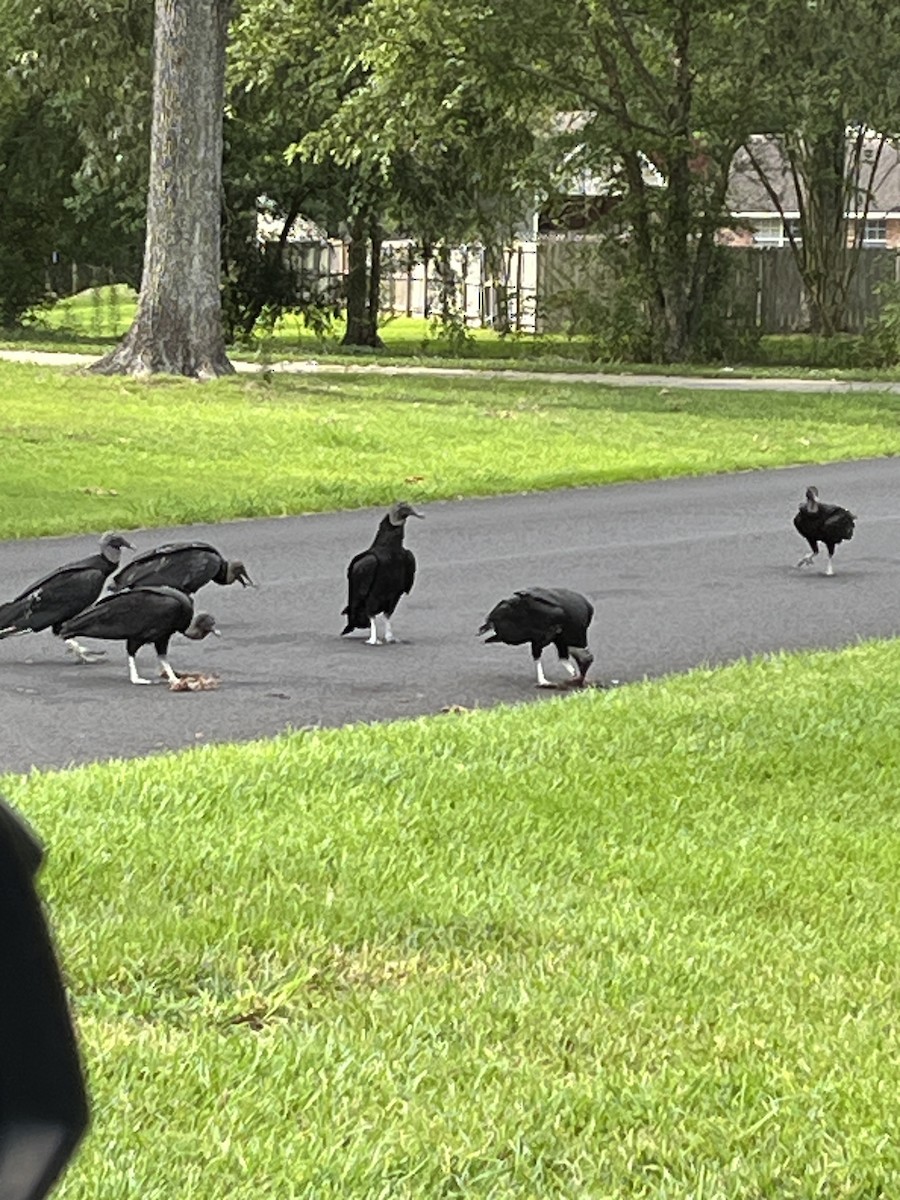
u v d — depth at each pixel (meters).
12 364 32.50
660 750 8.27
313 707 9.73
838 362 42.84
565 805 7.25
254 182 46.41
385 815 7.00
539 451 22.95
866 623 12.50
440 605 13.09
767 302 52.91
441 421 25.42
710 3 39.69
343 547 15.85
